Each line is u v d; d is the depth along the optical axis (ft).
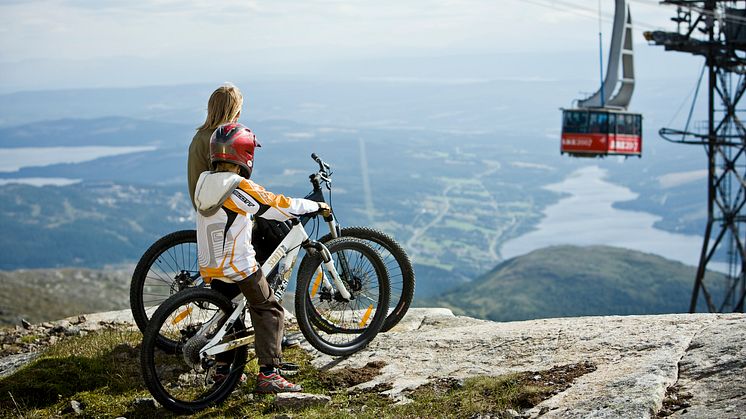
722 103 156.46
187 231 22.38
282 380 19.76
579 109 170.19
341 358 21.91
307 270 21.18
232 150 19.27
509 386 17.87
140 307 21.88
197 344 19.16
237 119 21.40
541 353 19.77
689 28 160.56
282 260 20.92
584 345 19.52
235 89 21.20
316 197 21.86
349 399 19.01
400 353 21.57
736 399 14.79
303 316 21.11
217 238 19.15
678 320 20.13
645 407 15.16
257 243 20.95
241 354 20.07
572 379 17.49
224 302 19.54
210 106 21.11
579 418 15.38
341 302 22.24
